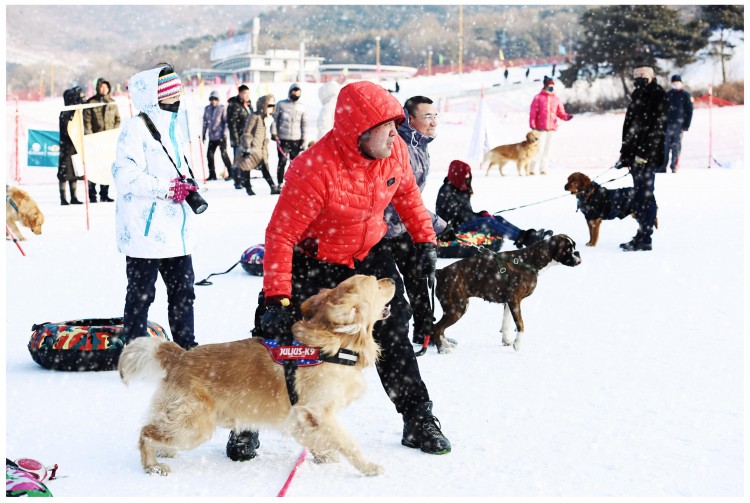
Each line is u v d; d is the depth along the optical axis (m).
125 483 4.08
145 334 5.93
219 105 23.61
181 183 5.77
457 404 5.27
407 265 6.21
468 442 4.60
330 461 4.39
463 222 9.91
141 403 5.32
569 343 6.76
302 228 4.36
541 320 7.61
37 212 13.23
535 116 23.84
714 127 31.02
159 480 4.13
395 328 4.59
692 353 6.34
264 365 4.17
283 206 4.34
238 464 4.38
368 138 4.21
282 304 4.28
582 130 34.78
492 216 10.10
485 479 4.09
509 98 41.53
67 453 4.47
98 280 9.80
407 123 6.12
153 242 5.78
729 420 4.86
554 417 4.98
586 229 13.29
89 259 11.38
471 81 45.62
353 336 4.14
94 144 14.18
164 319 7.71
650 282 9.19
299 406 4.06
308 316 4.23
